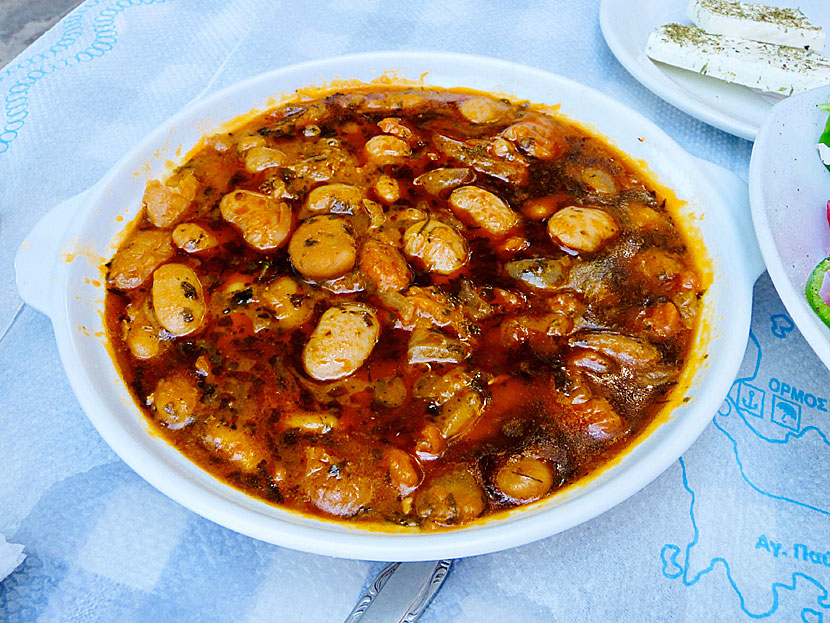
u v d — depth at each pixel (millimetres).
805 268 275
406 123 341
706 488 249
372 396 256
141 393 252
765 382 273
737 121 338
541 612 226
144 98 374
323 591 228
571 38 416
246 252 291
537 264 286
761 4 424
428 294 273
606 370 260
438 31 418
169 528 239
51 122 360
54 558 233
